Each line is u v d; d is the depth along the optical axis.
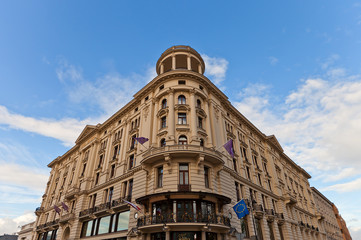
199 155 21.80
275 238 30.48
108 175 32.09
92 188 33.28
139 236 21.19
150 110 29.19
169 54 32.28
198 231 19.11
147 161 23.14
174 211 19.64
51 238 37.38
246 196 28.41
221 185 23.66
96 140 39.25
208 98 29.89
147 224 19.77
